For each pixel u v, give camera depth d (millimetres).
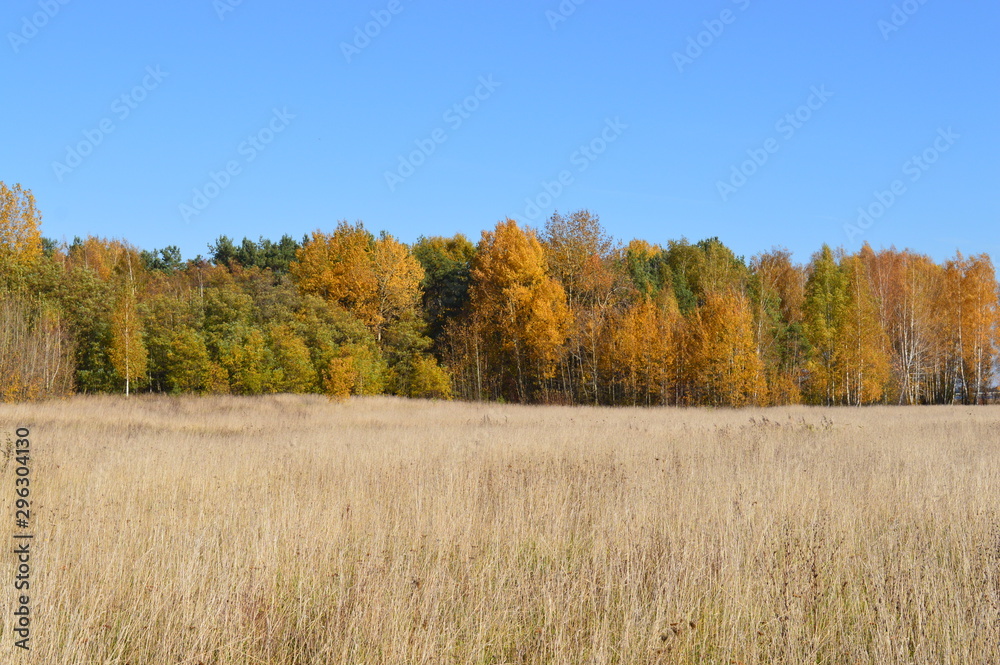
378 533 7715
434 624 5570
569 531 8164
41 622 5297
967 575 6406
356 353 42469
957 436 17125
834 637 5598
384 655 5141
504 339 50781
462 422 24672
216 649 5379
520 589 6359
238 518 8391
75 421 22203
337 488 10375
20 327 34344
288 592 6516
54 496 9406
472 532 8078
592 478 10961
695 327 42656
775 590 6191
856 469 11680
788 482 9891
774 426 19812
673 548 7020
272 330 42938
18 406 26078
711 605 6184
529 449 14414
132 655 5270
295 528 7812
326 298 53188
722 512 8414
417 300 55344
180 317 45344
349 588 6445
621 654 5219
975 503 8789
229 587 6109
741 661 5305
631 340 42938
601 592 6363
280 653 5406
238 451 13867
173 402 33844
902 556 6902
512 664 5340
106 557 6668
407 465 12148
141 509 8672
